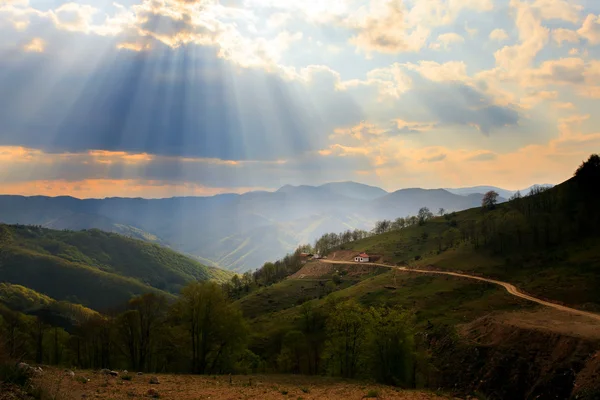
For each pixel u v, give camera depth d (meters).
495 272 135.00
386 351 51.84
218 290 58.06
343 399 28.45
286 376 44.72
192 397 25.69
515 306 93.69
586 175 190.50
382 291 139.12
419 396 31.58
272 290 195.88
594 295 90.06
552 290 100.56
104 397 22.95
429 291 129.00
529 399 51.16
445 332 80.69
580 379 47.22
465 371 62.75
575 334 56.78
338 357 56.72
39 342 62.50
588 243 134.50
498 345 63.34
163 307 61.28
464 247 176.25
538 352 57.25
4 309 87.50
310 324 97.38
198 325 55.50
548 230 155.88
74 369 34.59
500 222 188.88
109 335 61.06
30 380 21.78
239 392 29.11
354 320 55.44
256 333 103.94
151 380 30.95
